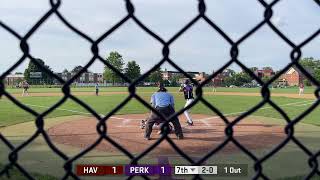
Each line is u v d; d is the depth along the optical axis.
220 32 1.56
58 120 15.61
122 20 1.45
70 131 12.33
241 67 1.64
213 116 16.94
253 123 14.48
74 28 1.42
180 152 1.72
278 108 1.77
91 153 8.56
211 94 39.81
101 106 23.03
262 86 1.69
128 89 1.58
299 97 33.22
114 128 12.95
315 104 1.78
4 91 1.42
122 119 15.68
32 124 14.27
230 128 1.74
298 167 7.53
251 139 10.82
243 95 37.84
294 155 8.55
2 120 15.59
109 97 32.69
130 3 1.45
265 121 15.16
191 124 13.89
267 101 1.73
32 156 8.34
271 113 18.30
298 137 11.38
